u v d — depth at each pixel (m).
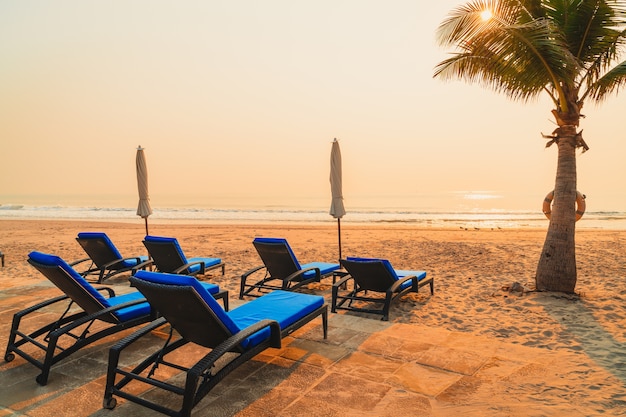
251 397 2.95
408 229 18.66
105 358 3.72
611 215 27.20
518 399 2.89
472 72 6.56
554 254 6.19
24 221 24.81
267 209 41.31
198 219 28.06
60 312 5.14
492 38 5.72
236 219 28.05
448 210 38.72
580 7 5.57
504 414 2.68
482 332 4.59
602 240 13.00
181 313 2.83
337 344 4.01
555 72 5.71
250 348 3.06
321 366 3.48
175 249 6.29
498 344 4.00
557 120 6.14
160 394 3.01
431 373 3.33
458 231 17.38
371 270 5.09
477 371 3.37
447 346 3.95
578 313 5.18
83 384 3.20
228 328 2.84
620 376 3.27
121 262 7.12
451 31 6.02
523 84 6.09
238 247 12.61
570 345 4.07
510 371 3.37
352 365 3.50
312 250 12.08
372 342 4.06
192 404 2.47
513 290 6.40
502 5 5.94
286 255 5.84
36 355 3.80
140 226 20.88
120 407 2.85
